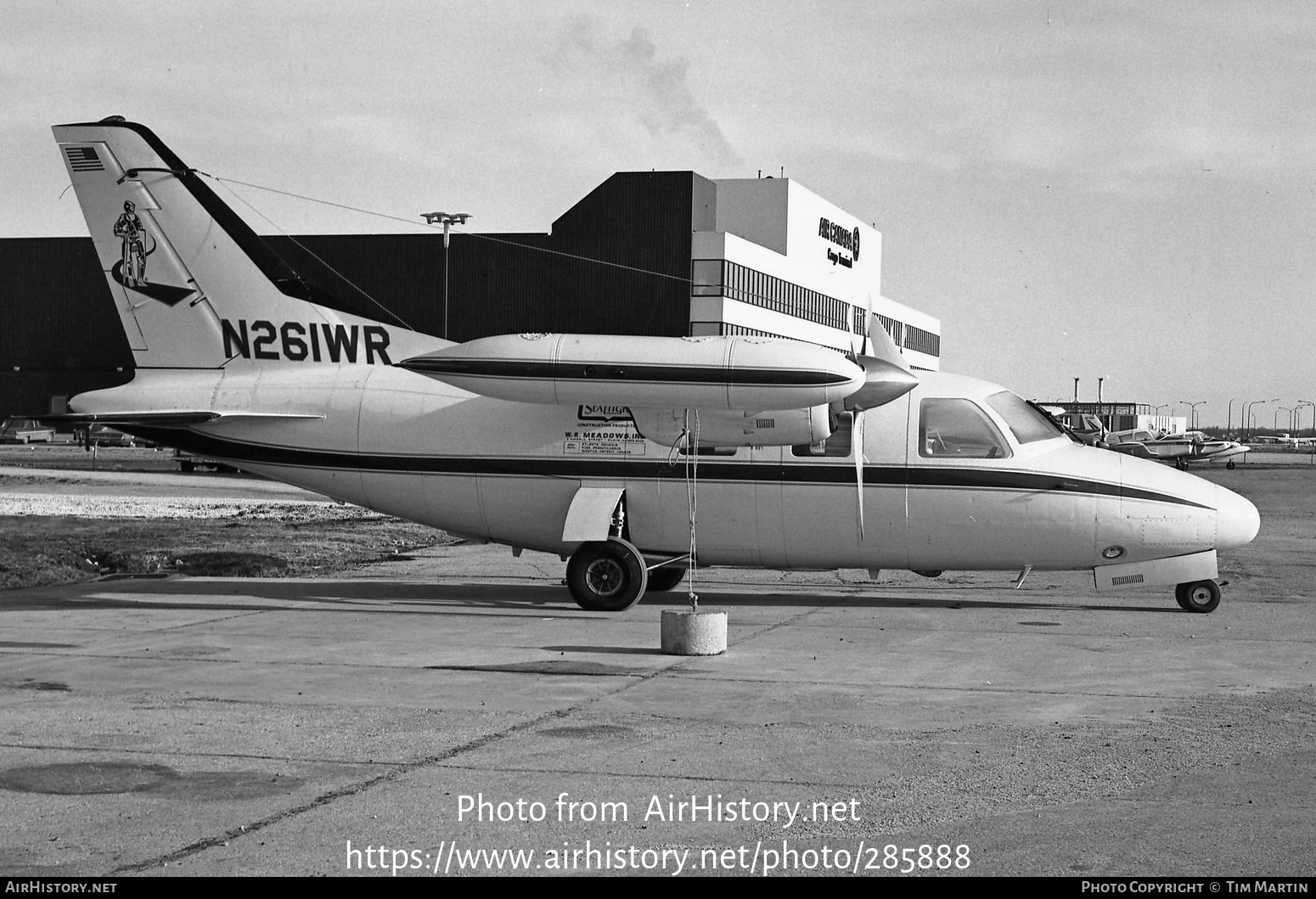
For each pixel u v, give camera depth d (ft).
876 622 49.60
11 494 124.36
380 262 212.64
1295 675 37.58
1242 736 29.25
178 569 69.05
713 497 53.83
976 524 52.54
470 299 210.18
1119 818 22.88
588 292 206.49
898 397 52.54
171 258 58.39
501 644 43.14
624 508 54.70
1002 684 35.88
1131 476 52.24
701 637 40.78
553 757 27.09
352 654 40.96
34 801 23.71
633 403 50.29
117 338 241.14
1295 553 82.02
